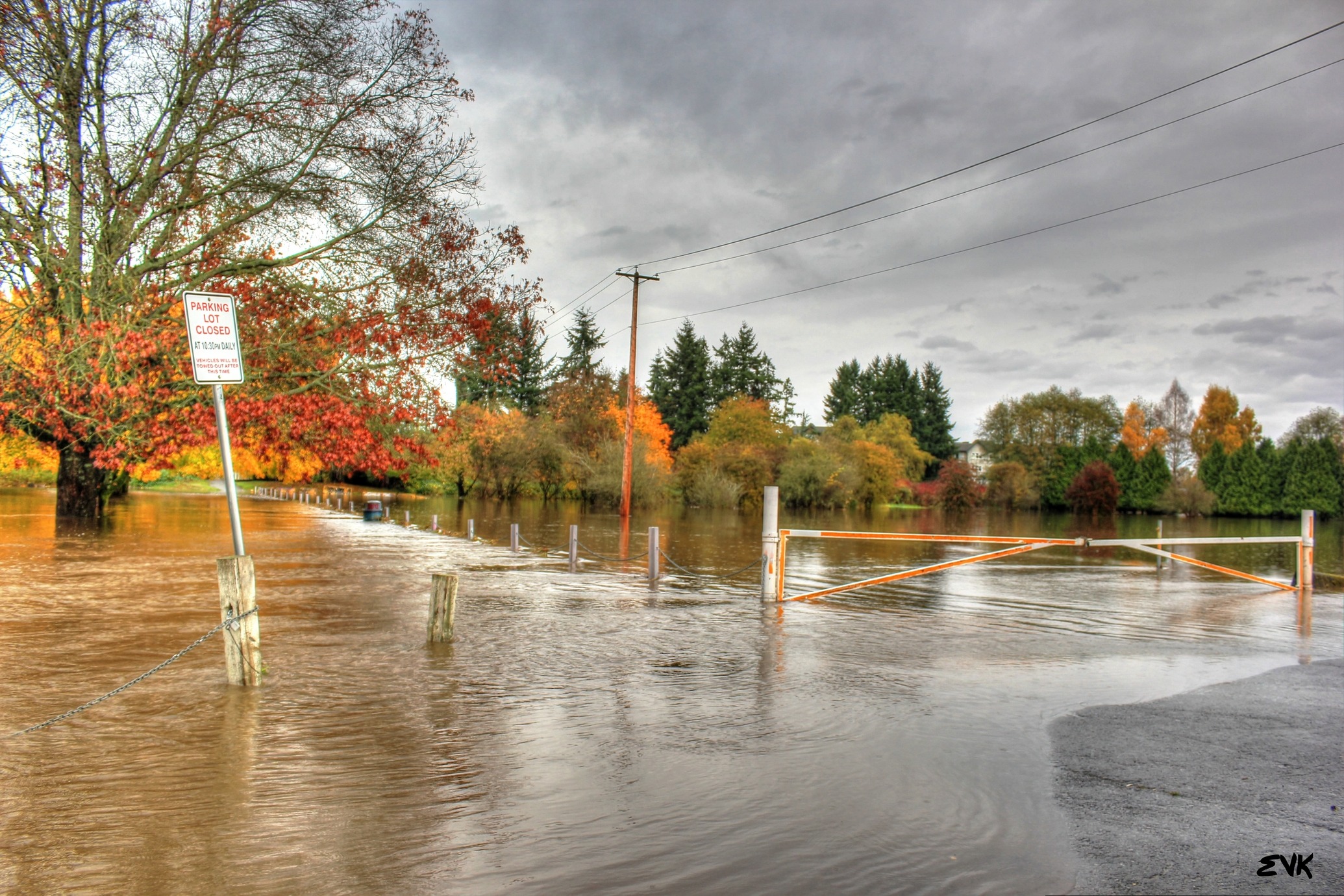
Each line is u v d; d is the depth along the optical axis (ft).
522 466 203.21
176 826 13.82
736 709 21.83
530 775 16.58
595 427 224.33
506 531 98.78
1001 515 242.78
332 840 13.37
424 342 68.64
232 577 22.93
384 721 20.11
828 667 27.22
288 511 127.24
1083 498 258.78
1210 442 310.65
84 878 11.96
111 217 69.36
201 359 22.89
